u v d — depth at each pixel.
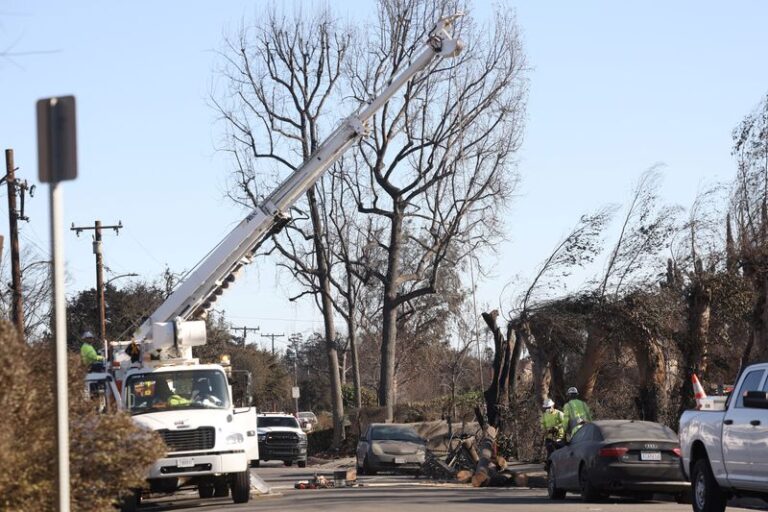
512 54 87.19
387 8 85.81
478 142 88.06
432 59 39.00
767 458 24.05
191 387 37.31
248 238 39.19
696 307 52.09
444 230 89.75
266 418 83.50
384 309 92.00
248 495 36.97
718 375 56.53
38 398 19.03
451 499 37.53
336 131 39.47
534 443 57.06
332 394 95.00
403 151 88.31
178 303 38.66
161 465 35.16
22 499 17.94
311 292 94.50
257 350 163.88
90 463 19.61
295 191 39.28
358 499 37.97
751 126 53.41
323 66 89.38
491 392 58.59
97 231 84.94
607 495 36.88
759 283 51.44
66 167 13.92
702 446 27.77
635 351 53.12
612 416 55.16
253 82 89.75
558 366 56.91
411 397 143.50
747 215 53.19
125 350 38.16
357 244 94.19
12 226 62.09
